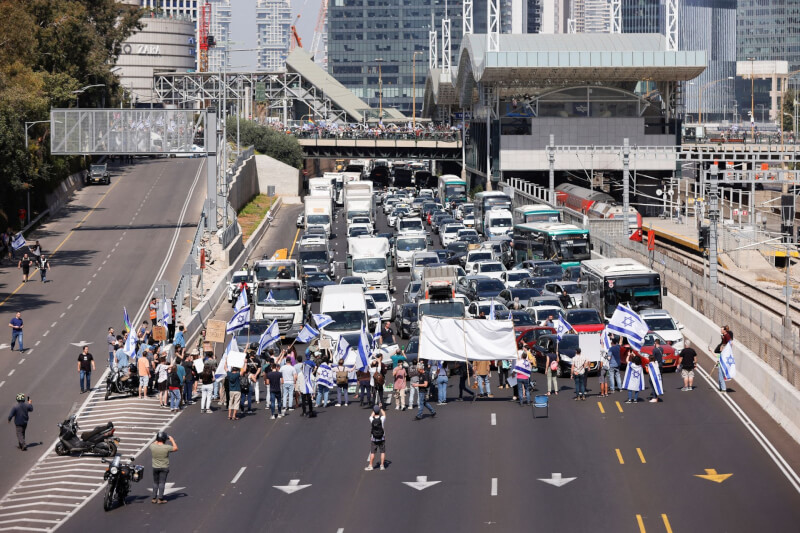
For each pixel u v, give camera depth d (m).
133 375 46.50
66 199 117.50
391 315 61.41
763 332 44.44
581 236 76.12
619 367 46.16
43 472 35.12
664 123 141.00
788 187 112.50
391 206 127.31
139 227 100.81
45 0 135.50
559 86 140.38
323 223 105.69
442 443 36.59
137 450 37.38
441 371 42.88
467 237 91.00
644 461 33.81
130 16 174.38
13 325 55.41
